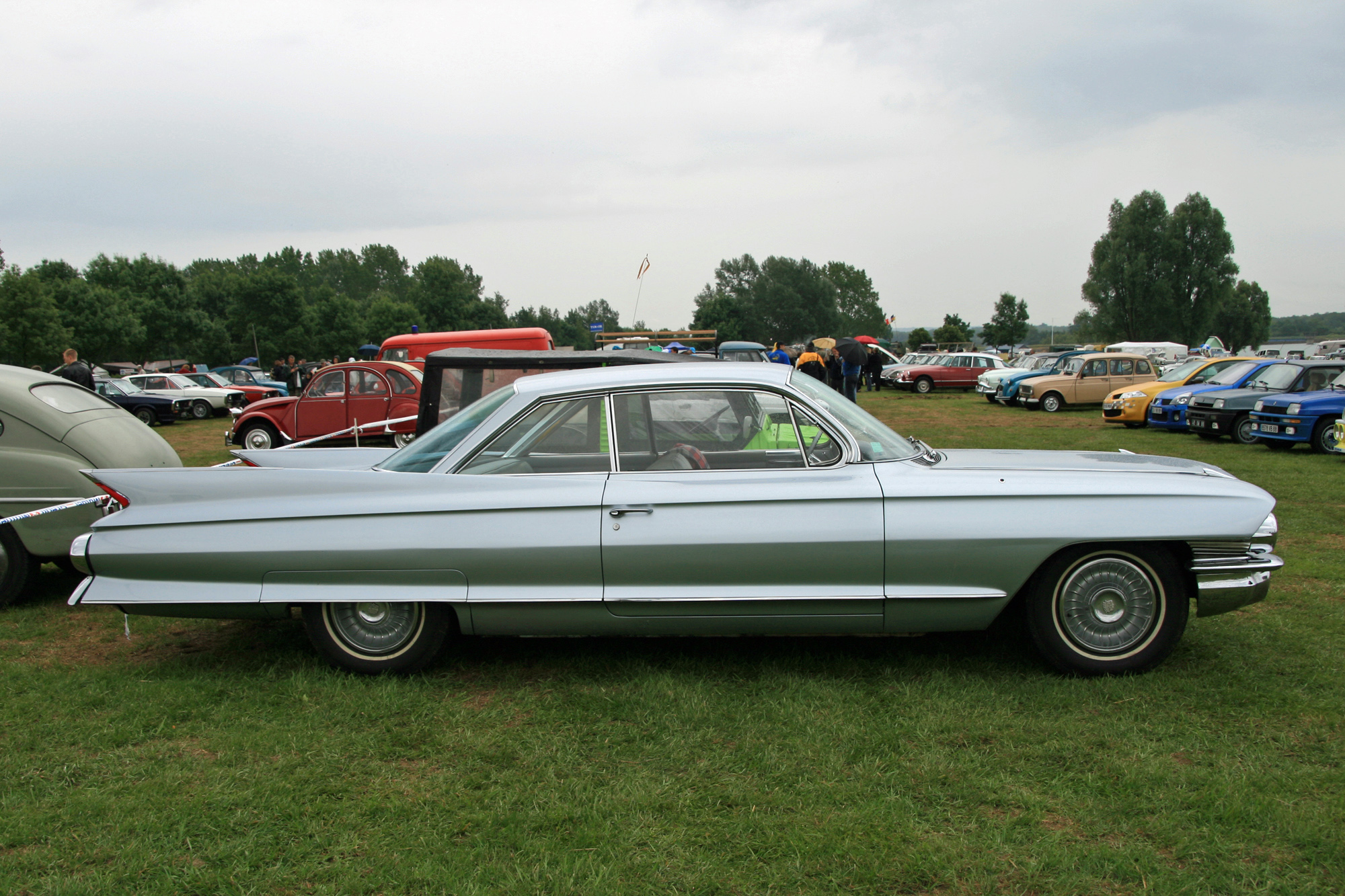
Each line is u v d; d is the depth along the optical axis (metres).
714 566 3.86
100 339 61.72
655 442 4.07
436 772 3.24
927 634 4.55
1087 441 15.18
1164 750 3.28
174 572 4.06
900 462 4.04
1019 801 2.92
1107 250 76.44
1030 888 2.47
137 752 3.46
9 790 3.17
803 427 4.03
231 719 3.77
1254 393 14.78
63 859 2.71
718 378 4.10
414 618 4.11
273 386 26.25
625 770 3.21
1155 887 2.44
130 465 5.88
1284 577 5.81
